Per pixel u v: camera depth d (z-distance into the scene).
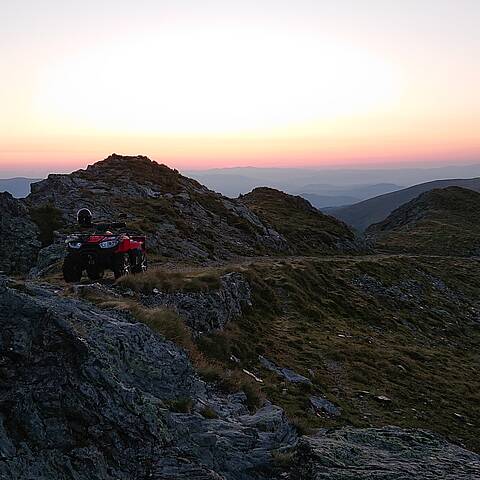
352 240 91.19
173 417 12.84
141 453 11.00
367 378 29.20
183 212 62.62
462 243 122.06
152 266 36.88
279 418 16.00
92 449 10.38
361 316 46.03
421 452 16.06
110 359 12.57
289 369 25.81
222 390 17.47
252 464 12.90
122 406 11.34
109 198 56.97
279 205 103.88
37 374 10.83
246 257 54.78
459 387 33.19
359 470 13.48
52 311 11.80
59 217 46.75
